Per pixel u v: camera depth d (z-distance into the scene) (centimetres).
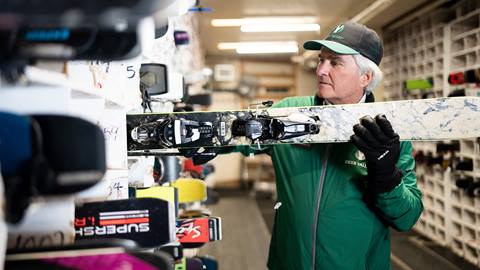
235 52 863
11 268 68
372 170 116
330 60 142
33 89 67
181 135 119
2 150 57
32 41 60
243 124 126
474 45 369
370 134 109
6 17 56
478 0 353
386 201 121
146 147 123
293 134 123
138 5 58
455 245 406
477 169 357
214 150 138
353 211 137
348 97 142
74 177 58
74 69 92
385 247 145
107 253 71
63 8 56
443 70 413
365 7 512
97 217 90
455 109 127
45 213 78
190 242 140
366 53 138
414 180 141
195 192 171
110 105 113
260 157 820
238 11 532
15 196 58
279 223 151
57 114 59
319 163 143
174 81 159
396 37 539
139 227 90
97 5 57
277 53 862
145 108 143
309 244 140
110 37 65
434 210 442
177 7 71
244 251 424
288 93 939
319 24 603
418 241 445
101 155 59
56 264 68
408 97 489
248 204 689
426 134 128
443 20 419
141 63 141
